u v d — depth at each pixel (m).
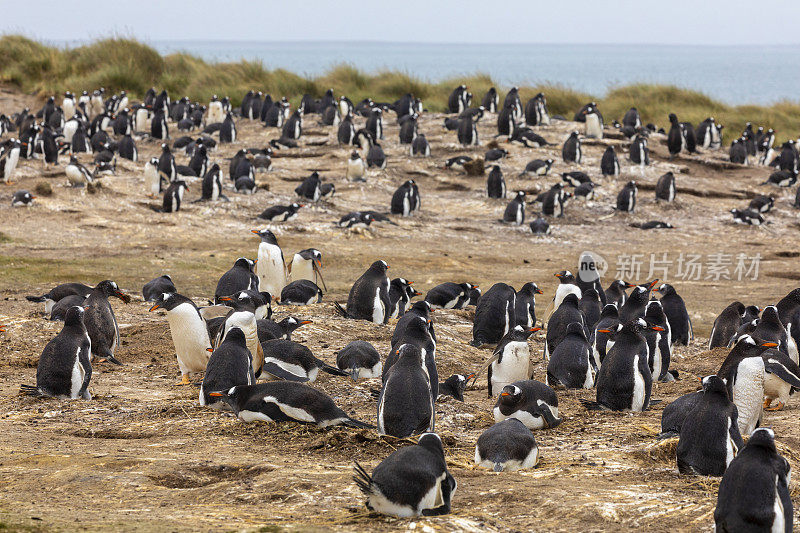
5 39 92.44
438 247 43.16
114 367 20.48
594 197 54.28
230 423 14.95
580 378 19.19
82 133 60.47
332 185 51.25
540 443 14.66
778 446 13.86
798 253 44.75
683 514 10.28
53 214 43.53
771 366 17.31
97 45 92.81
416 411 13.65
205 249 38.97
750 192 58.00
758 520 9.23
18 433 14.69
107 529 9.07
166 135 68.06
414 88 93.88
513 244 45.28
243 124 74.81
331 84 94.50
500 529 9.58
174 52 99.06
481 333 24.34
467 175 58.31
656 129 79.62
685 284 38.12
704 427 12.20
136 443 14.12
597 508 10.39
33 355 21.09
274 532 9.09
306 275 30.67
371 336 23.91
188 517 9.86
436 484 10.16
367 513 10.09
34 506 10.45
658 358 19.81
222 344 16.23
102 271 33.28
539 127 69.94
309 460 12.79
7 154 48.25
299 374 18.27
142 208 45.88
